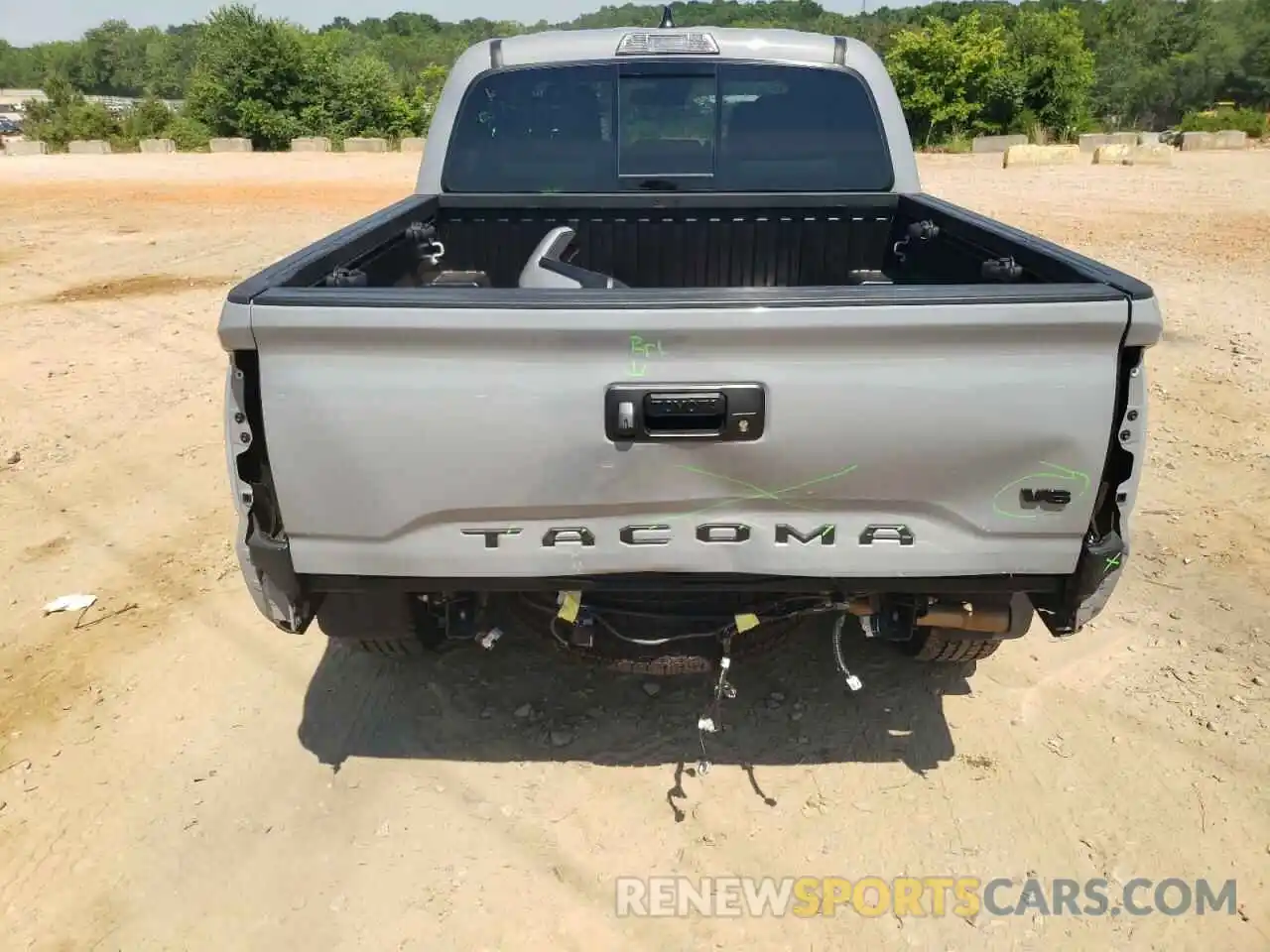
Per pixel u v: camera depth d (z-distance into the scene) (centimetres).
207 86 3962
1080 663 356
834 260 423
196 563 427
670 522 238
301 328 219
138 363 714
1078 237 1205
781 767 306
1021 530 238
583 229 420
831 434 227
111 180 2009
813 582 247
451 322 217
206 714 330
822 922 253
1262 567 418
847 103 407
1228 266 1025
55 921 251
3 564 424
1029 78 3800
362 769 305
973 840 278
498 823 284
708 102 405
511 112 409
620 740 318
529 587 247
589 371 223
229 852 273
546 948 246
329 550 241
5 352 738
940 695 338
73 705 333
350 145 3127
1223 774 300
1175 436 561
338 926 251
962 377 224
